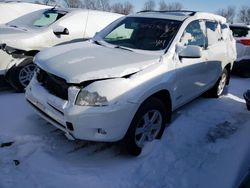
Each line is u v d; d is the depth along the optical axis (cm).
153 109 341
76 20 612
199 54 367
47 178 286
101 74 300
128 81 307
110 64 321
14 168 295
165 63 358
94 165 318
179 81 385
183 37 408
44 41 546
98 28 648
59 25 577
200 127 432
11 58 502
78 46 400
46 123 397
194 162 340
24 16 642
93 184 284
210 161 344
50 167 304
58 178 287
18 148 328
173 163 334
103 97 290
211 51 489
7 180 275
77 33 607
